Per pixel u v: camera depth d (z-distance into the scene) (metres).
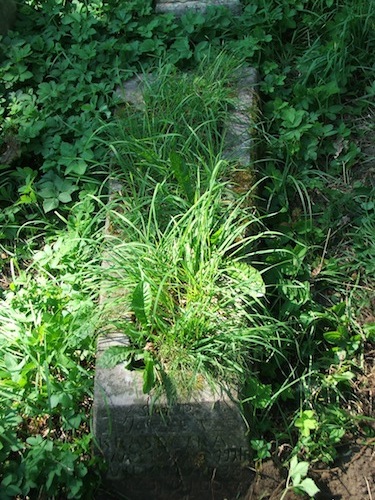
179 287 2.06
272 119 2.66
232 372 1.91
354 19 2.88
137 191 2.39
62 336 2.04
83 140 2.56
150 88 2.63
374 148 2.66
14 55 2.85
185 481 1.95
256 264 2.26
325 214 2.45
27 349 2.03
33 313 2.11
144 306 1.92
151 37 2.92
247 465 1.94
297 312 2.18
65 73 2.81
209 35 2.93
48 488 1.83
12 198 2.57
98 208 2.47
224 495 1.94
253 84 2.70
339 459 1.99
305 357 2.14
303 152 2.59
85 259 2.29
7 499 1.83
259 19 2.95
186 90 2.60
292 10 2.99
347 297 2.28
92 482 1.92
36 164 2.66
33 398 1.99
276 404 2.06
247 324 2.01
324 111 2.69
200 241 2.05
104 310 2.03
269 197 2.49
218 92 2.60
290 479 1.93
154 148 2.41
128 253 2.09
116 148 2.50
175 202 2.23
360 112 2.75
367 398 2.09
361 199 2.49
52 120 2.66
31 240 2.46
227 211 2.21
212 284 2.00
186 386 1.88
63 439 2.02
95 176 2.56
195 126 2.53
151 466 1.95
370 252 2.34
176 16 3.05
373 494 1.93
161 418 1.88
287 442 1.99
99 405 1.90
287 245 2.37
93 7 3.07
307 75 2.77
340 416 2.01
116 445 1.93
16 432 2.01
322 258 2.35
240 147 2.47
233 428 1.90
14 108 2.69
